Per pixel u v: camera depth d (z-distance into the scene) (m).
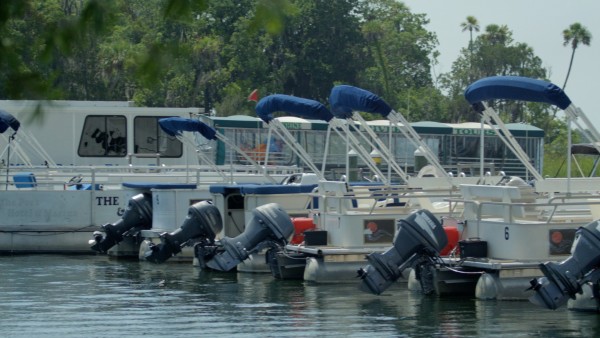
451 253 30.61
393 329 24.89
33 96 10.22
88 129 54.69
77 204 47.41
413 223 29.62
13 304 30.19
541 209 31.22
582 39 126.88
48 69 10.68
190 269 39.50
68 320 27.00
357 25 129.88
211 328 25.48
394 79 136.88
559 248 28.59
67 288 34.00
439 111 137.62
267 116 42.25
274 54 125.94
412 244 29.64
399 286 33.16
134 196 44.62
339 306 28.91
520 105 129.62
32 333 25.00
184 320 26.81
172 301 30.53
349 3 129.12
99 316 27.67
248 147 77.62
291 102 40.41
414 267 30.31
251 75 116.69
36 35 10.28
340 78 129.00
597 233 25.91
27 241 47.09
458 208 35.50
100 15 10.24
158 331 25.12
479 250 29.44
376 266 29.77
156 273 38.22
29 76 10.20
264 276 36.72
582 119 30.00
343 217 33.91
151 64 10.52
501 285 28.81
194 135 55.56
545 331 24.22
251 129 77.75
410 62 145.75
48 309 29.09
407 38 143.50
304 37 127.56
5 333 24.97
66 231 47.09
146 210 44.22
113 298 31.36
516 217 29.42
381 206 36.59
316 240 34.59
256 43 115.75
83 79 86.31
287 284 34.09
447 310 27.64
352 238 33.69
